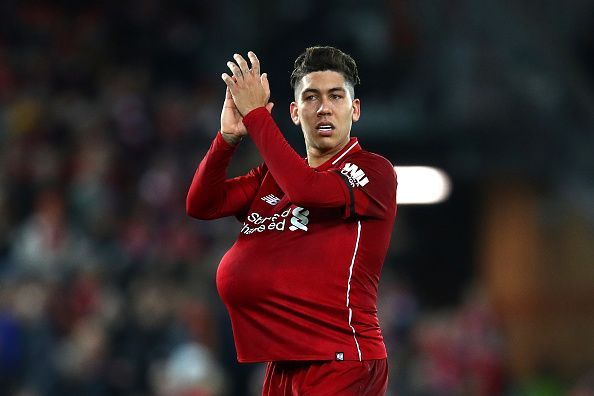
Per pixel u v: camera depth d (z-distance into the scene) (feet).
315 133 49.16
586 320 186.09
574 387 179.32
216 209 52.34
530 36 190.70
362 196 47.50
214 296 134.10
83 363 118.42
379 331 49.44
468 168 182.80
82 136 162.61
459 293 188.55
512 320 187.11
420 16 195.72
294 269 47.83
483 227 189.57
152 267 135.85
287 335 47.83
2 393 115.34
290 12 200.23
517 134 183.42
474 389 147.02
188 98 183.62
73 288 126.41
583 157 184.85
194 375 116.47
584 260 186.39
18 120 162.81
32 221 137.39
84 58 186.70
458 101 185.98
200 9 204.44
